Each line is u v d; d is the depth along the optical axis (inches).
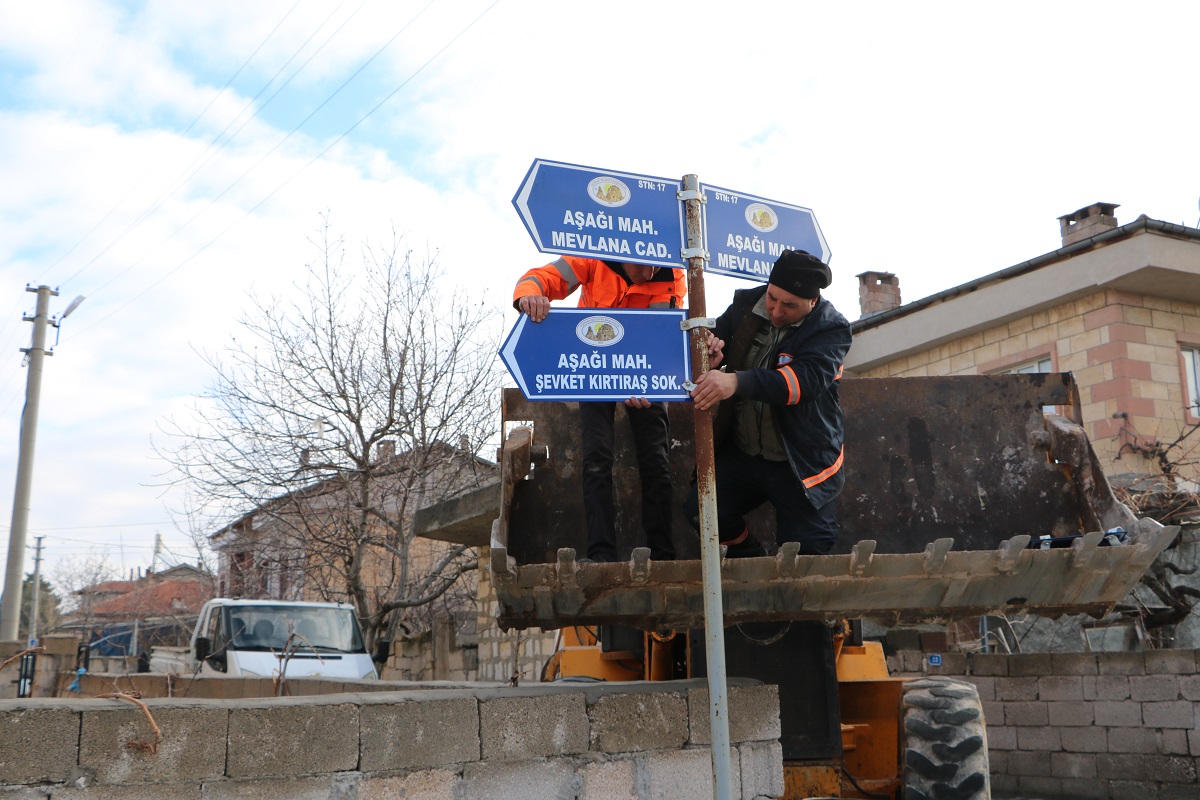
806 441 174.2
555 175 149.2
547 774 159.0
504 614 170.2
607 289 189.8
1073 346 687.1
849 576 165.8
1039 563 167.0
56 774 123.3
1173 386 669.3
